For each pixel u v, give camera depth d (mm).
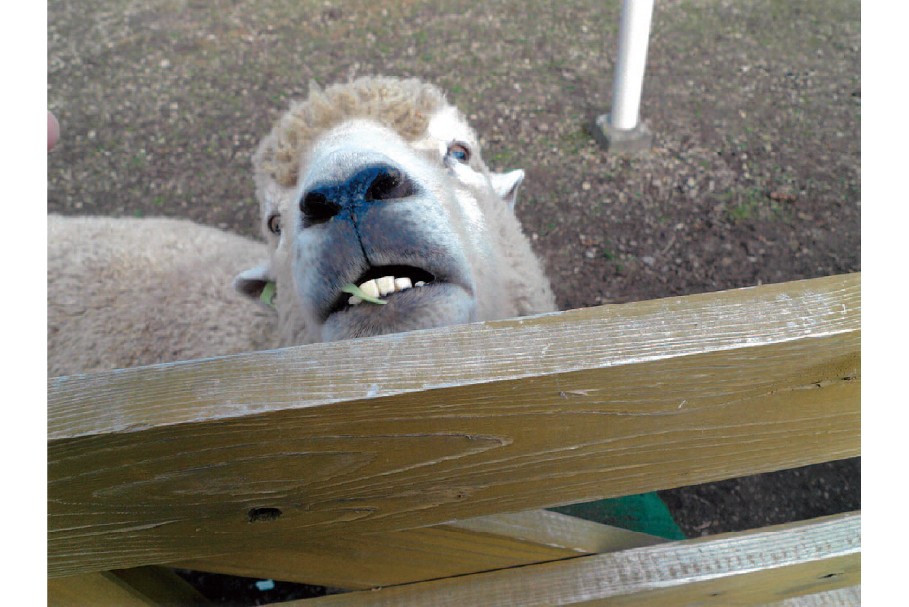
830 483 628
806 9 1343
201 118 1151
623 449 275
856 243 861
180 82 1236
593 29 1322
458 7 1407
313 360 253
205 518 266
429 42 1298
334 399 243
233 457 250
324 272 393
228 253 731
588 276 833
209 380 249
